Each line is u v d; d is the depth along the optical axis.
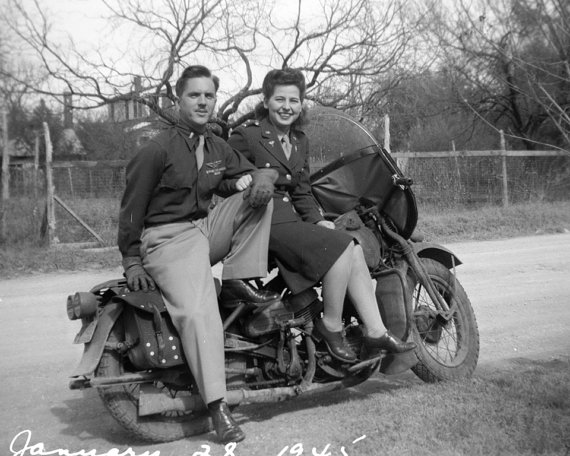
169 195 3.96
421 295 5.16
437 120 24.42
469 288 8.39
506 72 22.31
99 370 3.78
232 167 4.16
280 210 4.20
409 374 5.17
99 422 4.35
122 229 3.91
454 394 4.36
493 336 6.18
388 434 3.77
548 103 21.88
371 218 4.66
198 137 4.07
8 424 4.35
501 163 16.11
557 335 6.18
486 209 15.27
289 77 4.35
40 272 10.02
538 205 15.73
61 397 4.88
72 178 11.79
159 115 13.55
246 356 4.07
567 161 17.34
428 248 4.98
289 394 4.07
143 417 3.88
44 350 6.11
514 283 8.66
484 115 24.38
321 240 4.07
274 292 4.07
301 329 4.16
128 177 3.92
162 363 3.74
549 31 21.95
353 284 4.21
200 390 3.77
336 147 4.64
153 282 3.89
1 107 18.38
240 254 3.99
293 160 4.35
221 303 4.07
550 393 4.26
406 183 4.52
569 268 9.65
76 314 3.73
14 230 11.48
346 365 4.21
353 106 14.84
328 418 4.14
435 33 20.47
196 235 4.00
